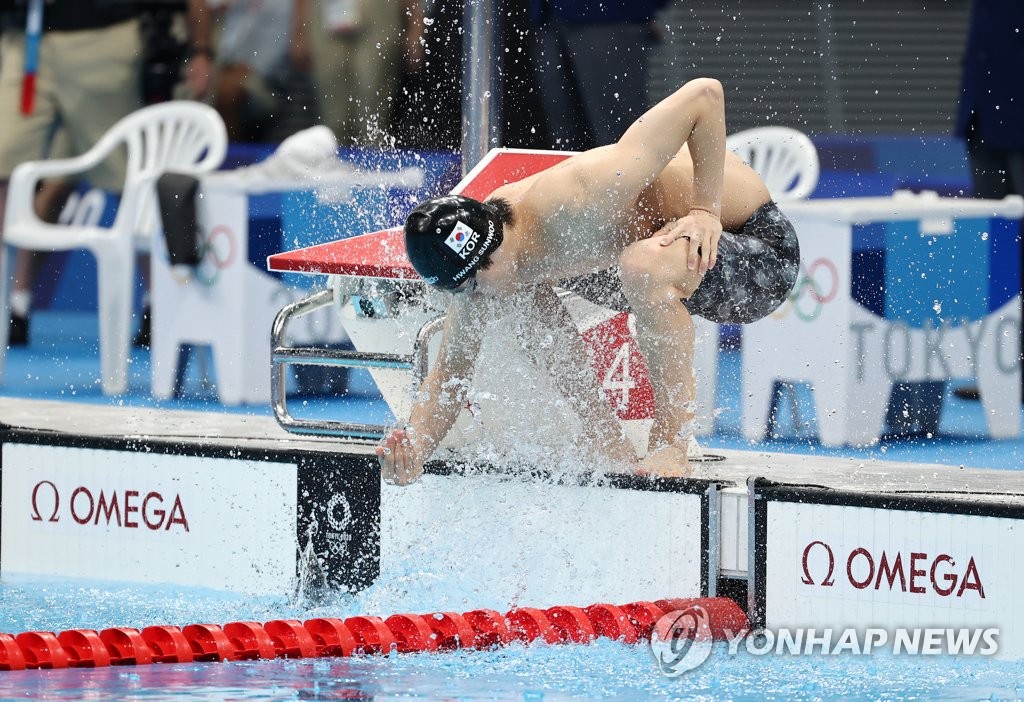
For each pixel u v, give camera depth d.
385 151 27.98
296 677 10.42
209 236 24.23
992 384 21.98
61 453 14.92
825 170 31.41
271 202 23.70
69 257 34.03
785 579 11.88
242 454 13.91
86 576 14.84
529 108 29.08
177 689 10.01
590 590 12.59
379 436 13.58
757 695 9.90
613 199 11.84
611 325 13.64
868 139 31.55
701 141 12.06
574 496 12.63
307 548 13.65
